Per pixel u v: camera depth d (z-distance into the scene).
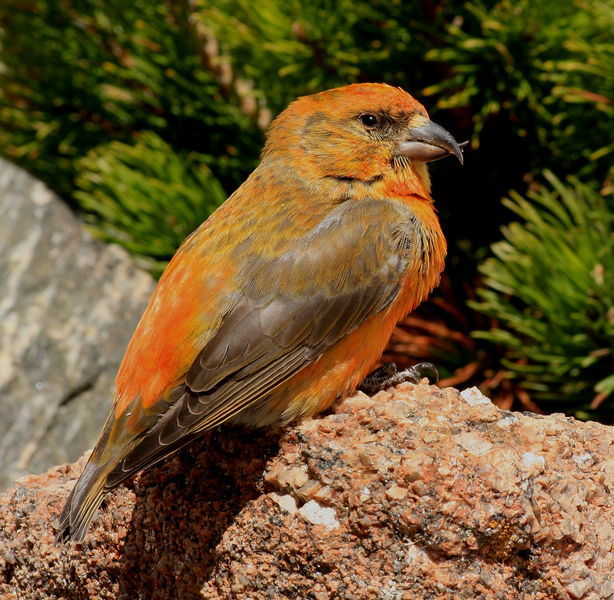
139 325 8.40
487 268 10.65
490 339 11.17
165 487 7.96
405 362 11.77
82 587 8.18
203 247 8.61
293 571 7.23
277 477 7.56
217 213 9.11
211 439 8.10
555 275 10.24
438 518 6.95
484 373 11.61
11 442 13.07
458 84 11.41
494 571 6.96
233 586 7.38
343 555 7.10
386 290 8.74
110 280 14.67
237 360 8.09
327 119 9.59
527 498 6.98
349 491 7.19
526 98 11.70
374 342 8.71
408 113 9.59
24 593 8.45
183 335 8.09
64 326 14.07
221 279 8.36
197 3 12.43
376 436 7.53
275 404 8.23
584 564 7.07
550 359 10.42
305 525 7.21
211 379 7.96
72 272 14.50
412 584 6.94
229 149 12.91
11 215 14.67
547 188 12.04
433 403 7.84
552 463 7.38
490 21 11.01
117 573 8.05
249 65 12.34
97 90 13.30
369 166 9.52
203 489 7.85
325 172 9.52
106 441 7.91
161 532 7.88
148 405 7.92
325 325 8.43
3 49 13.59
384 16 11.73
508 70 11.38
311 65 11.82
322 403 8.36
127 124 13.38
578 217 10.66
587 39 11.28
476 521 6.90
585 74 11.39
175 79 12.88
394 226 9.02
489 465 7.06
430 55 11.35
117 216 12.18
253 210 9.01
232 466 7.87
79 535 7.38
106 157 12.23
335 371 8.45
